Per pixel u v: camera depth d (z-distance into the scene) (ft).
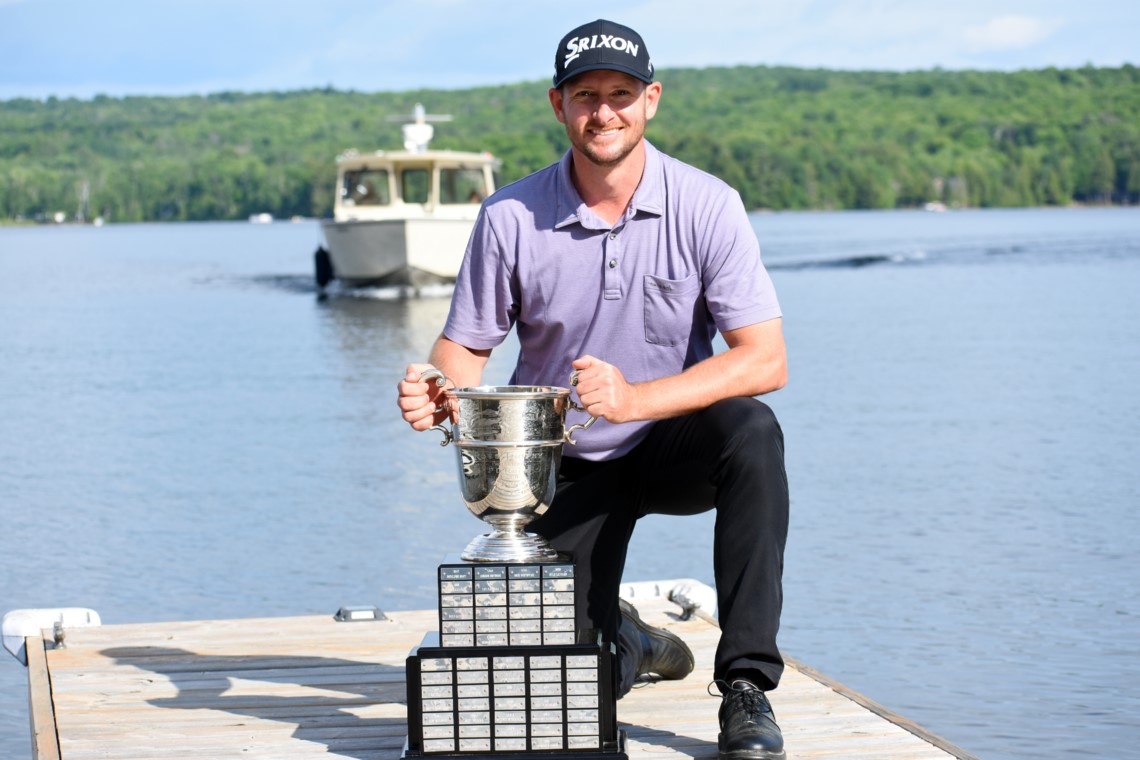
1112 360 48.19
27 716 15.23
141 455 31.42
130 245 216.13
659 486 9.69
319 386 43.68
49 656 11.98
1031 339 55.98
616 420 8.86
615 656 8.84
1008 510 24.79
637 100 9.30
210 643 12.45
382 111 521.24
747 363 9.30
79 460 30.91
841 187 418.72
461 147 325.21
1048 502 25.43
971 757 9.03
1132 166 451.94
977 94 539.29
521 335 10.19
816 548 22.22
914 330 60.23
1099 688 15.60
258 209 407.03
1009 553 21.75
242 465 29.99
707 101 543.80
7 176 417.28
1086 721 14.61
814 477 27.94
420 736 8.59
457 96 545.85
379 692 10.82
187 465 30.12
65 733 9.77
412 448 31.86
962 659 16.65
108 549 22.75
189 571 21.34
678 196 9.60
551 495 8.86
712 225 9.55
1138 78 552.41
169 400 40.78
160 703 10.53
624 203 9.65
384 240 79.87
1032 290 84.74
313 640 12.57
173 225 409.49
